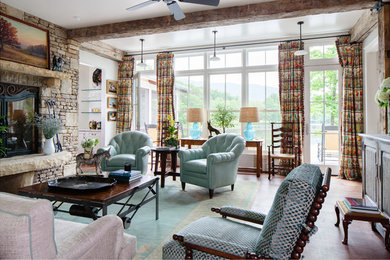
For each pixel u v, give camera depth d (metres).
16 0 3.74
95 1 3.79
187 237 1.35
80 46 5.24
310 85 5.27
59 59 4.49
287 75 5.27
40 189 2.27
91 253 1.24
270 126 5.63
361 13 4.18
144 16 4.33
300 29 4.63
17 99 4.05
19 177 3.75
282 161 5.25
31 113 4.30
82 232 1.25
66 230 1.47
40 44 4.31
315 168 1.44
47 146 4.21
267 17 3.86
